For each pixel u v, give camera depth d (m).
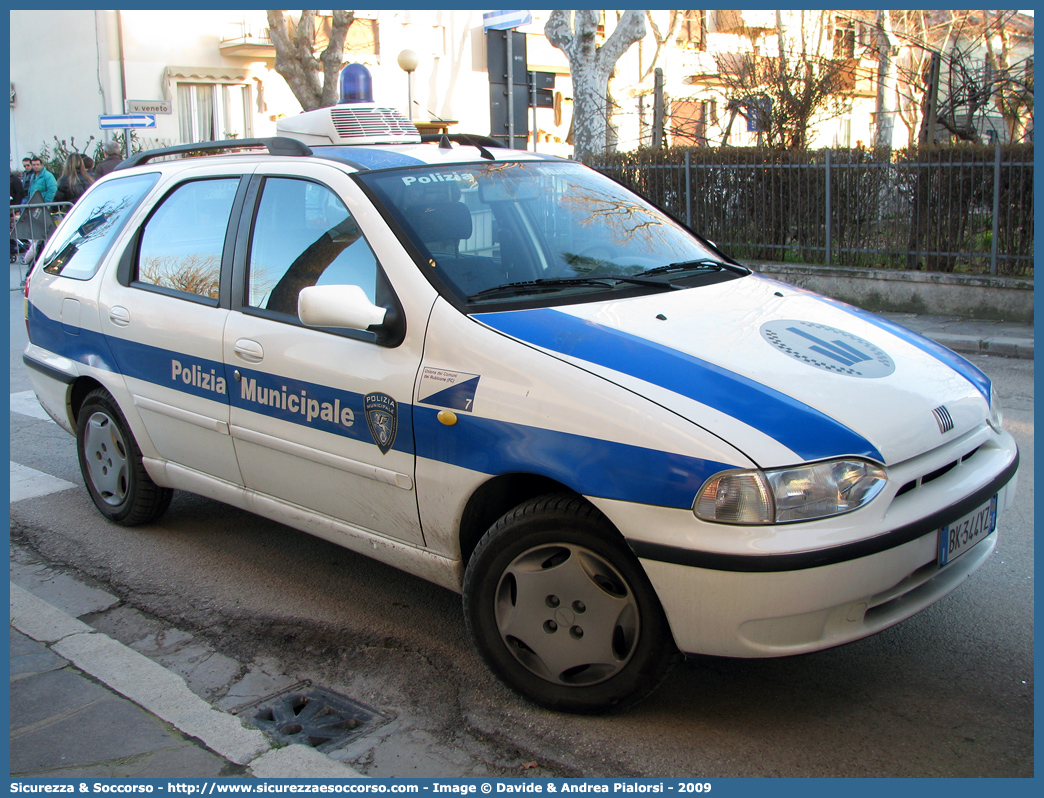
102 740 2.86
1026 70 12.99
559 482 2.83
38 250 15.43
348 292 3.14
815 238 11.33
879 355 3.11
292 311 3.55
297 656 3.39
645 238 3.85
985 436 3.05
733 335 3.02
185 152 4.48
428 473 3.05
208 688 3.20
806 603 2.51
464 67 24.55
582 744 2.78
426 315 3.10
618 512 2.63
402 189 3.48
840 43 18.38
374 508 3.29
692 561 2.54
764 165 11.59
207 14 22.00
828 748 2.75
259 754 2.77
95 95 21.44
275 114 23.16
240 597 3.84
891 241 10.66
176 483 4.23
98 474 4.66
